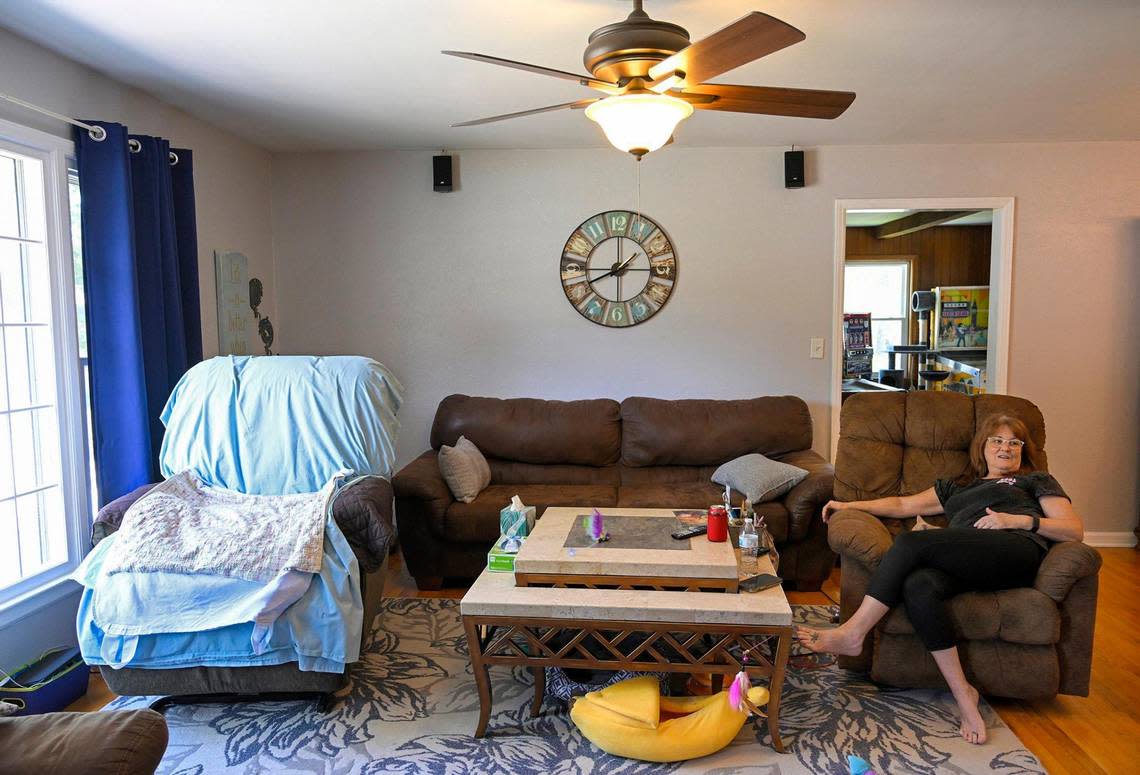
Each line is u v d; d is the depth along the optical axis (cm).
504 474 398
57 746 134
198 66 280
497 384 438
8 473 259
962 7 226
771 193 421
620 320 430
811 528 343
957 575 237
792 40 160
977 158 413
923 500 285
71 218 279
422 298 436
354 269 436
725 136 394
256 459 277
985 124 370
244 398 283
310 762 217
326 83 301
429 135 391
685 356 431
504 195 428
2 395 257
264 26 241
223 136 380
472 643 223
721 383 432
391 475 291
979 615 234
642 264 427
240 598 227
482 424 397
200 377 289
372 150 427
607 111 197
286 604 228
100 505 273
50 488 270
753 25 152
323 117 354
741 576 238
